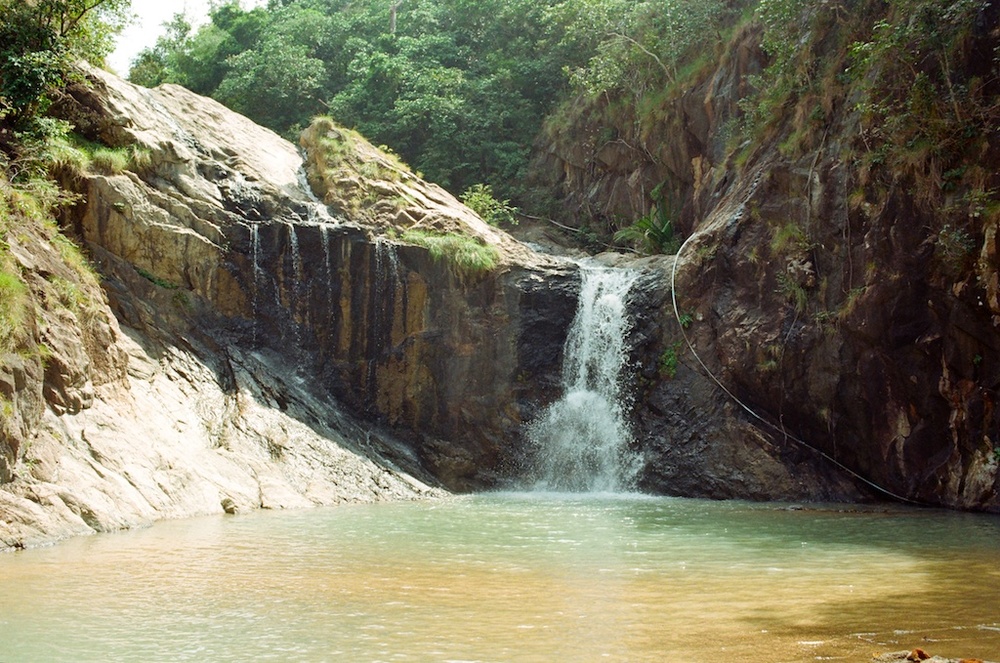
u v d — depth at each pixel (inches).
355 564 441.1
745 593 373.1
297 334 902.4
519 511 693.3
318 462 792.9
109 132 897.5
